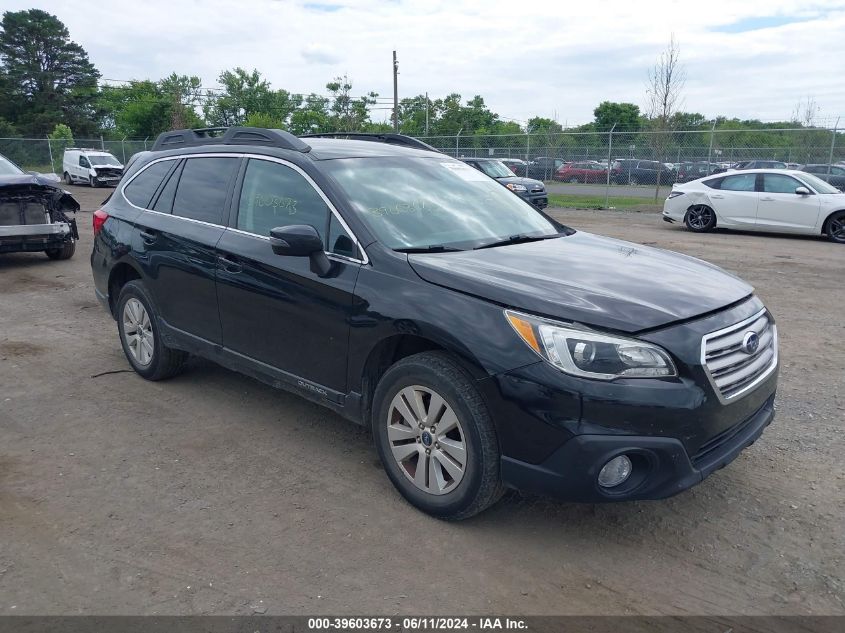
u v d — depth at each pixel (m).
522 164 27.48
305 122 50.19
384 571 3.05
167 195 5.04
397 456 3.54
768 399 3.62
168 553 3.17
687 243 13.59
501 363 3.05
